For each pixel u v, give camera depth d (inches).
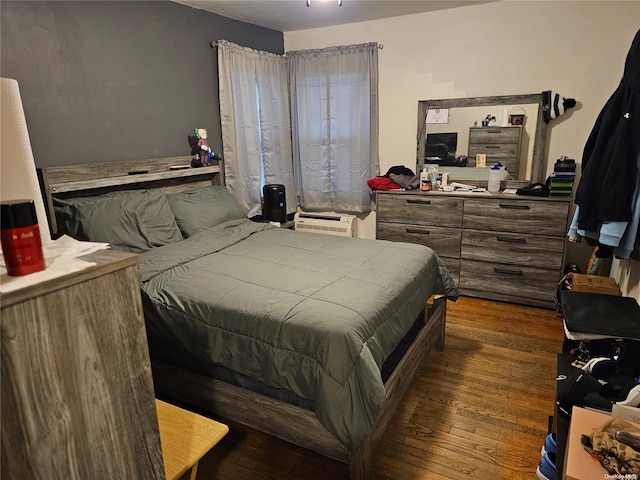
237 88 147.8
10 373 28.9
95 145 108.8
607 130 92.1
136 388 38.2
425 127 155.2
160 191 112.7
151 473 40.9
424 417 84.4
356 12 144.0
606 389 62.7
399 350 87.2
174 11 126.5
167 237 106.3
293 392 67.1
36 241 31.4
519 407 86.9
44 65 95.9
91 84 106.2
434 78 150.7
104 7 107.3
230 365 72.9
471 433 79.8
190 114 135.6
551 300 131.3
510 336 116.4
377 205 152.8
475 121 146.8
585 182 96.0
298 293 77.4
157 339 83.6
